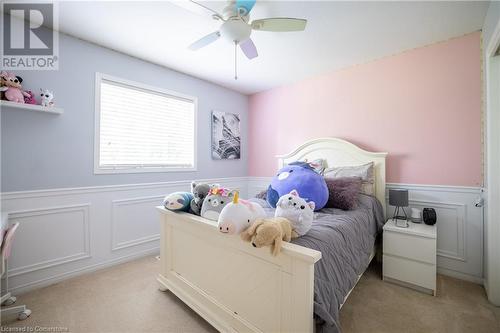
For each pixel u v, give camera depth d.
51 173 2.11
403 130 2.51
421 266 1.95
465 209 2.18
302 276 1.07
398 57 2.54
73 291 1.97
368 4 1.75
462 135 2.20
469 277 2.16
